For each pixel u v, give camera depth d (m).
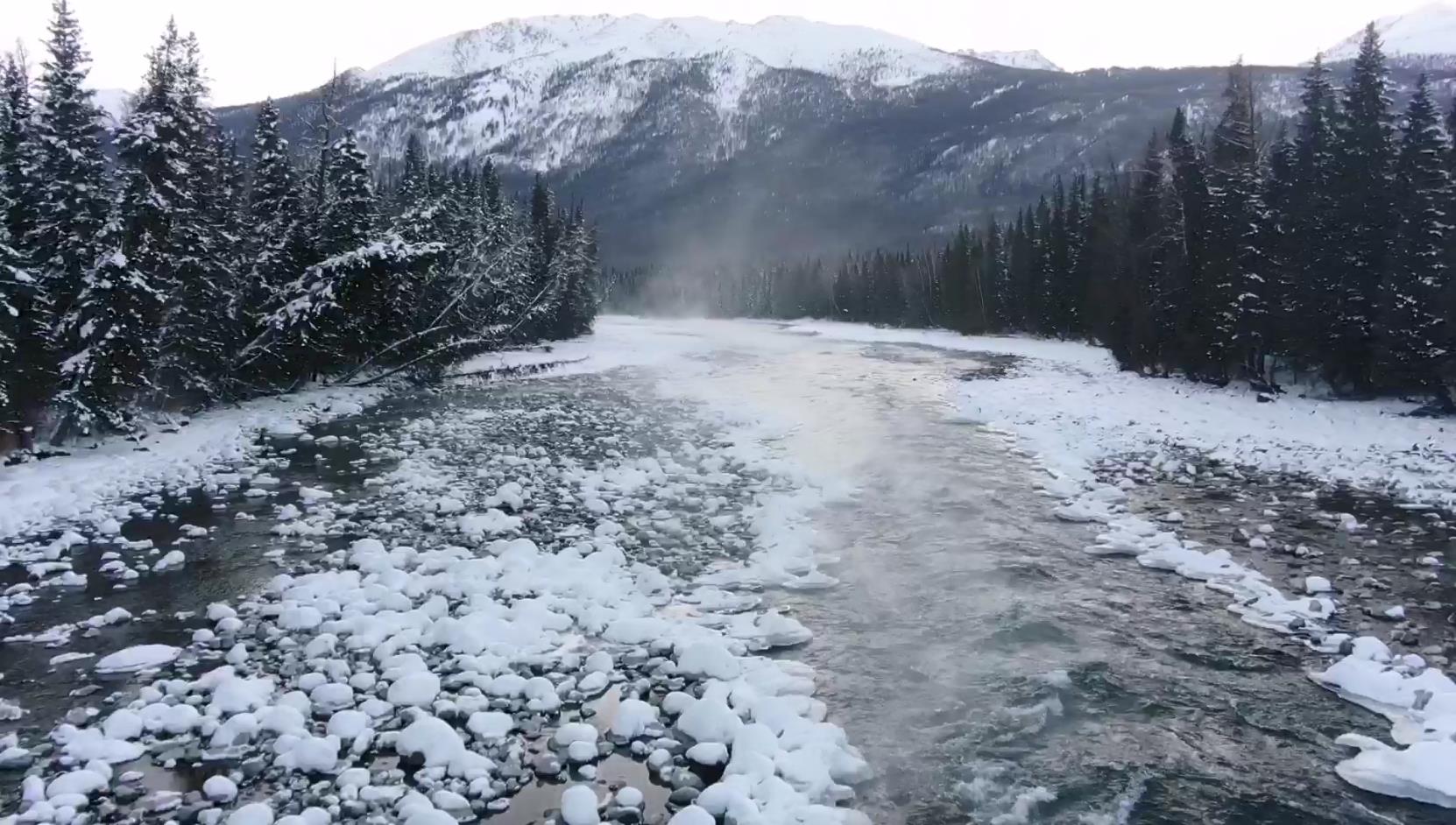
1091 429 21.11
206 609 9.25
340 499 14.25
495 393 29.25
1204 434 20.38
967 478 15.92
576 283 59.22
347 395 27.14
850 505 13.98
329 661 7.59
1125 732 6.86
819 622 9.15
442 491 14.79
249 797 5.71
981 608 9.54
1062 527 12.80
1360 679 7.56
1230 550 11.72
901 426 21.80
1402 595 10.01
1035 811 5.78
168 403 21.97
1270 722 7.07
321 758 6.04
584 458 18.00
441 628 8.30
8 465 15.55
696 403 26.58
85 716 6.73
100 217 19.33
